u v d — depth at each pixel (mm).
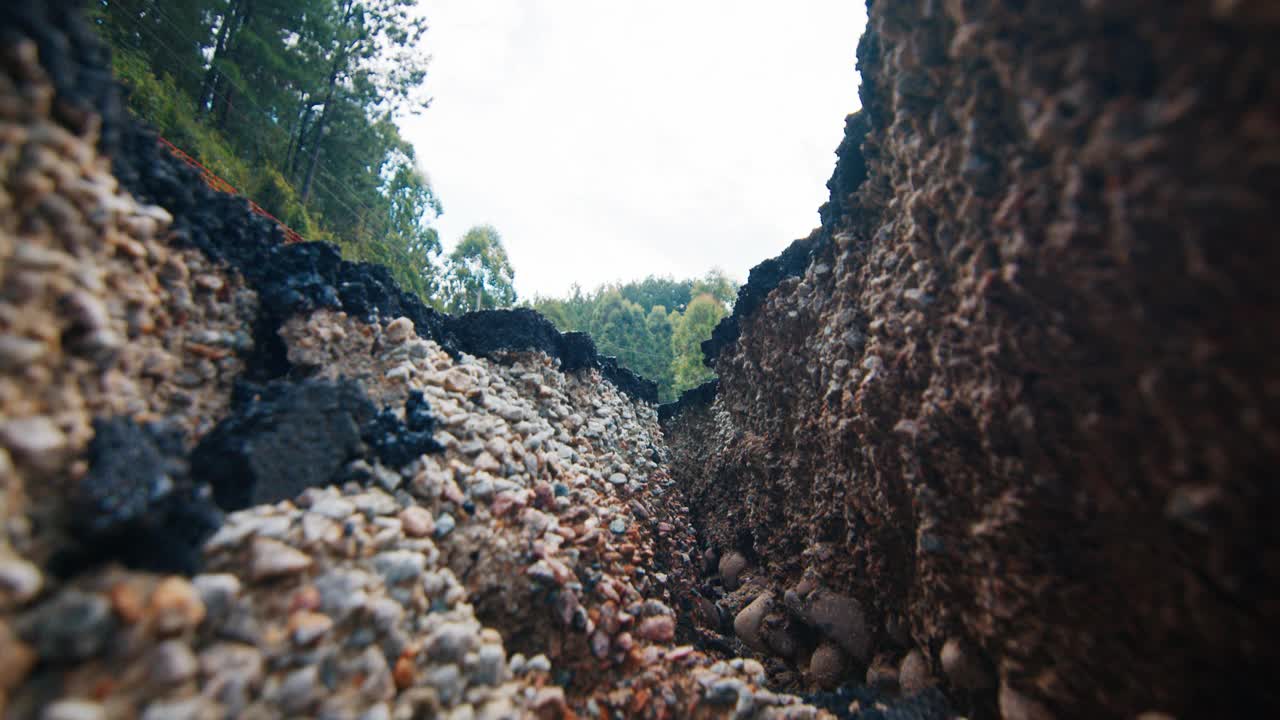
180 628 287
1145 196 284
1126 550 338
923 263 479
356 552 395
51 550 278
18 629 252
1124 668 349
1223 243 263
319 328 537
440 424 563
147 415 370
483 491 537
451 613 433
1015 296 371
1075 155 320
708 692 494
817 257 788
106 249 356
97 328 320
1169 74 276
